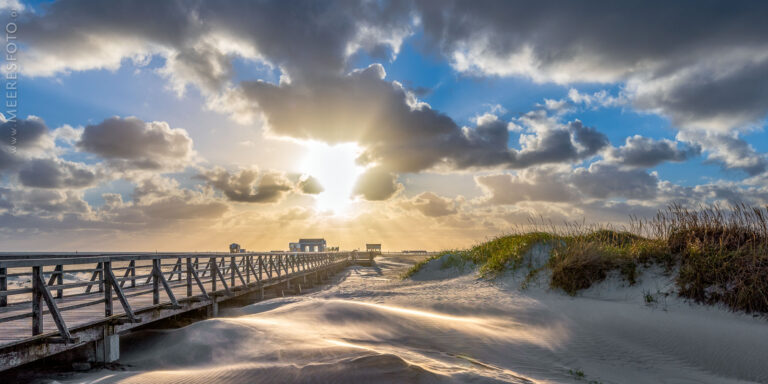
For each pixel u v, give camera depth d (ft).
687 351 24.18
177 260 37.09
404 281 60.75
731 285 28.68
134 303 31.35
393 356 16.55
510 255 49.80
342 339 22.06
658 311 29.48
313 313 27.86
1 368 17.39
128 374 18.21
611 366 22.21
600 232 47.96
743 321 26.09
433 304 36.65
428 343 22.91
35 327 19.75
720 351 23.36
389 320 26.68
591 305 32.78
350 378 14.66
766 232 32.40
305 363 16.62
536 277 42.37
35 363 22.86
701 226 36.01
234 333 22.35
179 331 25.31
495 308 34.47
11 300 35.70
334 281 92.63
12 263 18.51
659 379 20.53
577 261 38.34
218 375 15.94
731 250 31.78
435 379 14.61
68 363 22.95
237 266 48.83
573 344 25.80
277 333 22.12
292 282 74.90
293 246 185.57
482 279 48.29
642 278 34.68
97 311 27.35
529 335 27.04
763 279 27.45
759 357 22.07
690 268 31.48
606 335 27.53
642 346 25.58
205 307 39.70
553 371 20.20
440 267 61.26
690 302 29.58
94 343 23.53
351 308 28.48
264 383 14.78
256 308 39.88
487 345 23.34
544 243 48.65
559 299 35.96
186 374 16.72
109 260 25.30
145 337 28.17
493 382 14.71
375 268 136.98
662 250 36.09
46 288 20.20
